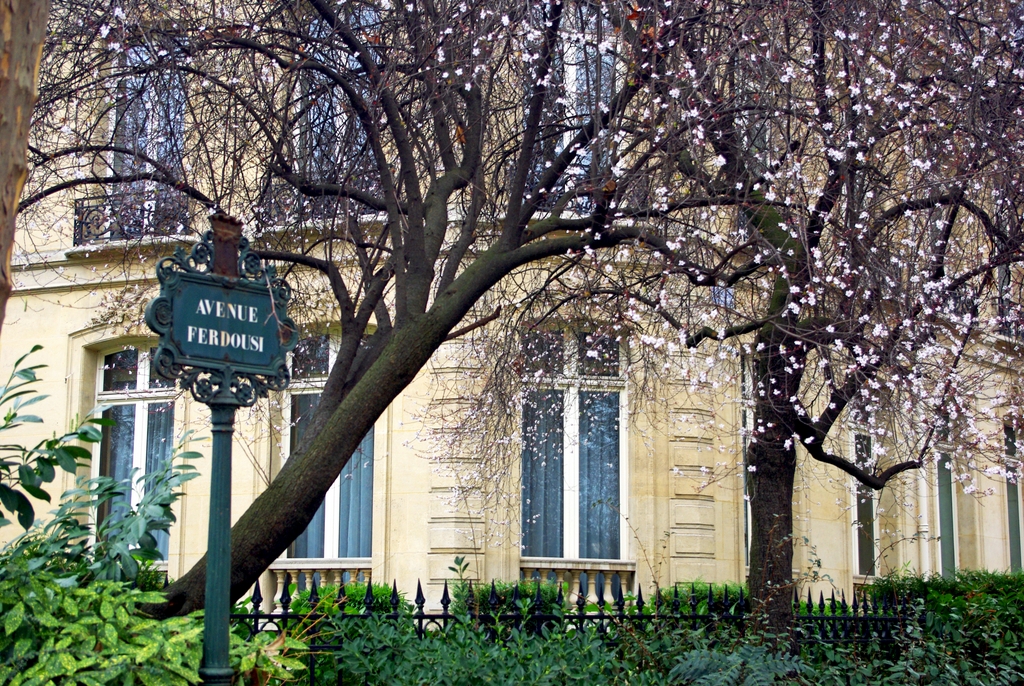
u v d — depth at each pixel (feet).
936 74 29.91
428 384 45.55
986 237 31.81
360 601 30.60
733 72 28.07
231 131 29.60
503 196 33.47
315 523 48.55
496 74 30.58
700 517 47.60
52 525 18.75
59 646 14.87
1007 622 30.63
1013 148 29.32
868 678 25.23
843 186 28.48
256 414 40.73
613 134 26.68
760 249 26.08
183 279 15.61
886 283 27.12
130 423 50.93
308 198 32.32
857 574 55.16
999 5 31.42
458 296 23.35
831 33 27.45
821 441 28.43
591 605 31.04
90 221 40.06
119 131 31.58
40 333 51.13
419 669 20.81
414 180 25.17
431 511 45.29
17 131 14.39
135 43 27.66
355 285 38.96
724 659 22.44
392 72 27.68
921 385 27.45
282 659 16.69
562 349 35.40
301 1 27.91
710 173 31.81
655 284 32.76
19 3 14.38
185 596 19.54
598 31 25.95
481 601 39.42
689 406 46.96
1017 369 33.40
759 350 27.45
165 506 18.45
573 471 47.88
